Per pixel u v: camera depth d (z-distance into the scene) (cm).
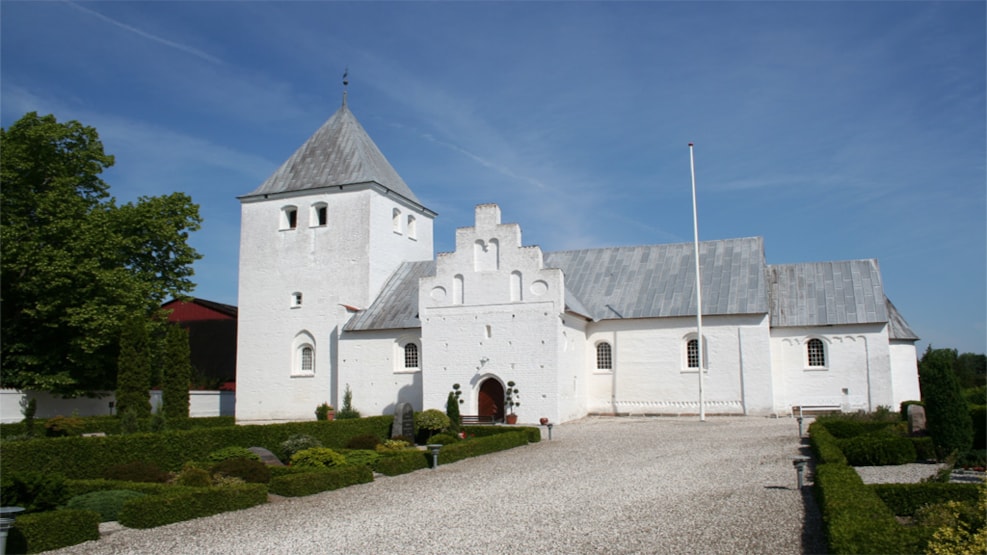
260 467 2161
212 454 2439
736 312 4247
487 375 4078
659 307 4456
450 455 2595
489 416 4056
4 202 3978
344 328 4647
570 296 4512
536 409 3953
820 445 2166
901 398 4344
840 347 4219
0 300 3984
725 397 4234
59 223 3988
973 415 2442
